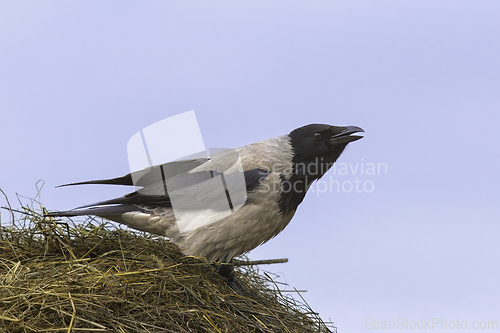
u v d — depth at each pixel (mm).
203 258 8492
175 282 7359
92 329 5805
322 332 8305
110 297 6352
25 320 5852
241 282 8867
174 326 6496
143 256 8203
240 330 7121
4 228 8375
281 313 8086
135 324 6227
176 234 8750
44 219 8438
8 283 6434
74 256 7828
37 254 7883
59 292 6320
